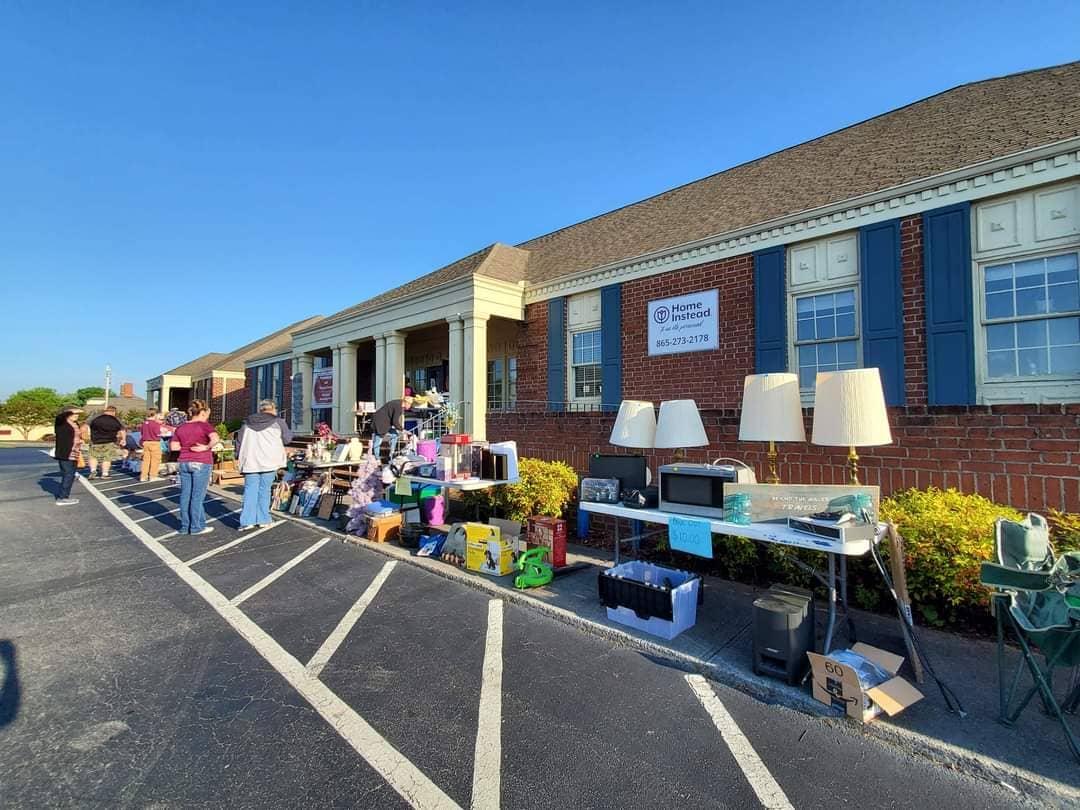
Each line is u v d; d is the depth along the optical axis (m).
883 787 2.46
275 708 3.14
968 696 3.14
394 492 7.52
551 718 3.04
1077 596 2.68
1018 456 4.53
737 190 9.46
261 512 8.28
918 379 5.94
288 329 28.14
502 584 5.27
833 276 6.71
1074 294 5.18
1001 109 6.93
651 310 8.45
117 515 9.28
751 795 2.40
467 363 10.57
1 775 2.54
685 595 4.14
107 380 46.38
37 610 4.76
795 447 5.87
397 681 3.46
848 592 4.55
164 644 4.04
